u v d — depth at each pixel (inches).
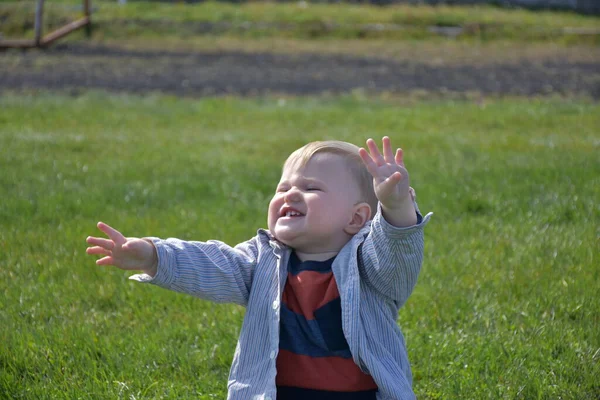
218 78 737.6
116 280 240.8
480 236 280.1
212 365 191.8
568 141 452.8
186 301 227.3
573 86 713.0
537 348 192.9
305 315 135.6
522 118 542.9
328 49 928.3
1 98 605.3
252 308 139.3
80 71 756.6
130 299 228.4
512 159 397.7
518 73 784.3
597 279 235.5
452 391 175.6
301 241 138.9
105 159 405.7
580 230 281.4
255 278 141.2
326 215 137.6
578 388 175.0
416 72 784.9
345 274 135.0
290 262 141.9
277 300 136.3
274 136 478.6
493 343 196.1
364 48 941.8
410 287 136.6
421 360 190.7
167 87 687.1
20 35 983.6
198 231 285.6
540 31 1042.7
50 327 207.3
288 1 1218.0
